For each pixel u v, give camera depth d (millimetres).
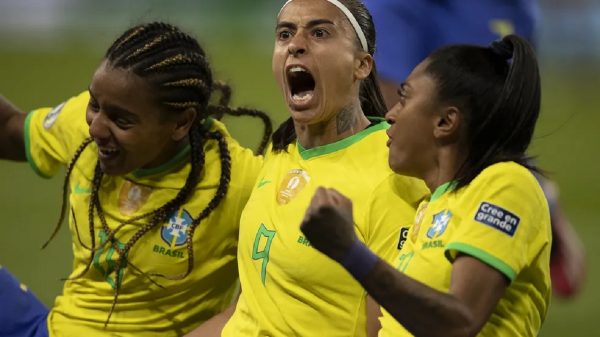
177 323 12539
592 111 47625
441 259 9766
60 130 13000
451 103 10047
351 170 11398
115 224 12391
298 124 11758
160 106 11719
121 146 11750
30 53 61656
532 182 9789
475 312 9125
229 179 12352
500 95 9938
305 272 11094
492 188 9664
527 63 10016
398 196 11094
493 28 15914
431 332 8992
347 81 11500
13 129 13398
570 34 64875
